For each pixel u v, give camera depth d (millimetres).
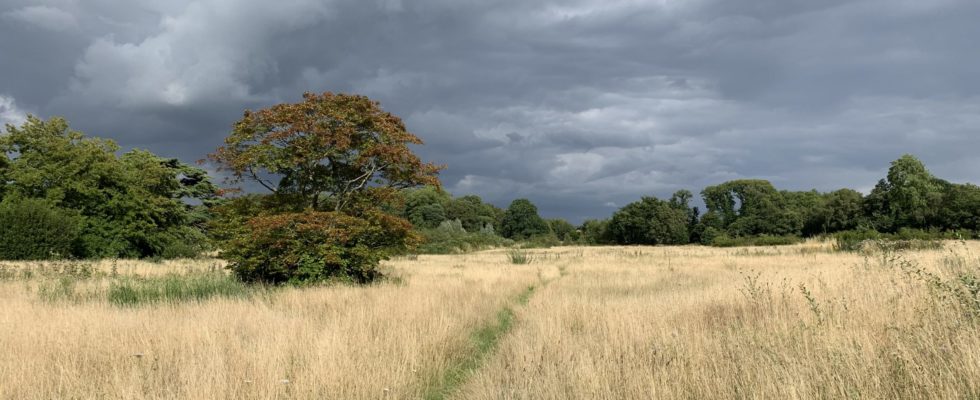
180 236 49594
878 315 7863
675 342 7117
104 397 5973
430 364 7875
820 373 5418
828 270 15945
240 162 19422
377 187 21594
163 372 6816
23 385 6234
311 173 20703
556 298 14367
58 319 10148
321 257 19312
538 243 93000
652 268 28906
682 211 123000
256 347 7820
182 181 58875
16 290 16250
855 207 93125
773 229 104625
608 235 120625
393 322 10070
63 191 42781
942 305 7543
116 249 42250
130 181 47031
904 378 5020
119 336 8633
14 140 44562
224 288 16266
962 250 20172
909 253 20672
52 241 37656
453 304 13391
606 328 9141
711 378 5684
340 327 9266
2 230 36312
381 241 21453
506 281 21609
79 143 46438
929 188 77312
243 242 19141
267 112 19906
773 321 8227
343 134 19844
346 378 6430
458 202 137875
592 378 5816
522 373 6453
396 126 22047
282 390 6082
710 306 10758
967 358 5016
